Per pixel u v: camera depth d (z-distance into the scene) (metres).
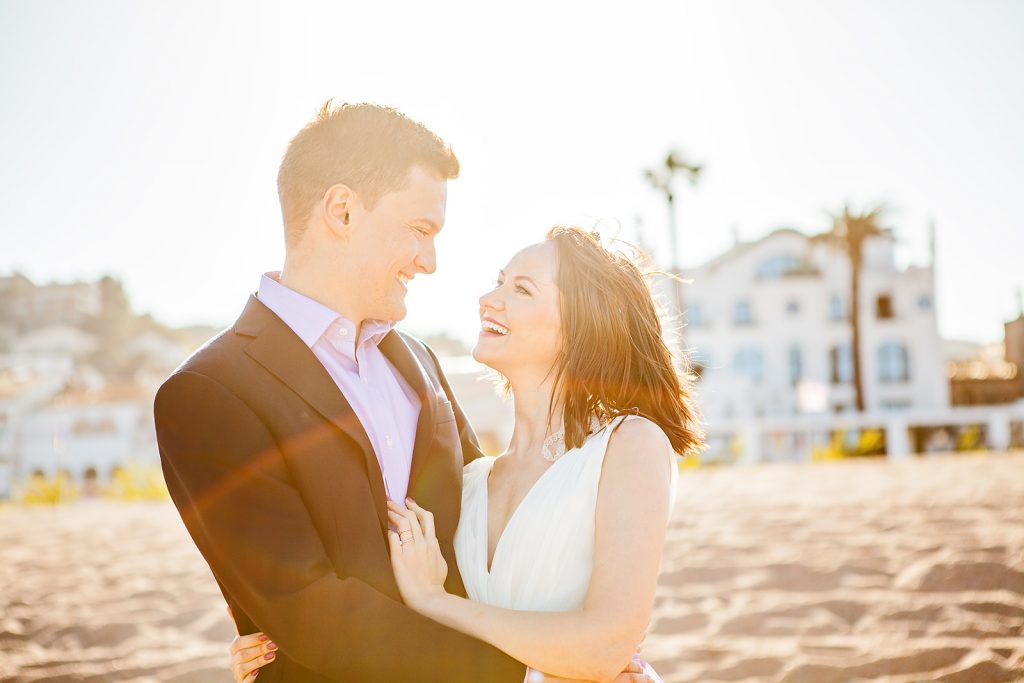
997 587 6.00
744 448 28.48
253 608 1.99
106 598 7.05
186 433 1.99
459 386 34.81
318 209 2.19
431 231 2.29
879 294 44.62
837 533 8.61
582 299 2.38
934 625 5.23
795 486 14.40
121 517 14.84
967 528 8.48
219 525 1.98
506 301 2.44
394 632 1.95
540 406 2.47
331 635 1.92
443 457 2.42
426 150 2.24
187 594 7.06
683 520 10.19
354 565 2.03
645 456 2.17
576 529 2.20
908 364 44.22
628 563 2.07
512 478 2.46
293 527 1.96
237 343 2.10
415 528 2.15
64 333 69.06
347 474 2.06
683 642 5.21
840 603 5.84
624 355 2.38
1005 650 4.66
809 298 44.41
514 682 2.04
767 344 44.19
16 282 84.00
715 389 42.94
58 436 46.66
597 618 2.02
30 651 5.57
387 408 2.30
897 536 8.21
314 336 2.17
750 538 8.55
